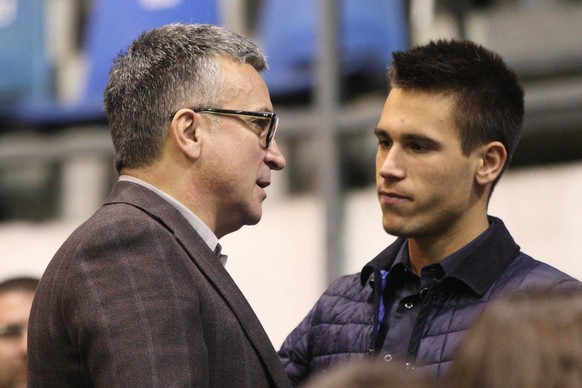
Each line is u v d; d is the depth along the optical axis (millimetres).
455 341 4832
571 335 2791
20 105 11133
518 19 9719
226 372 4758
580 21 9586
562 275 4926
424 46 5102
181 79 5086
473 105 4953
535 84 9633
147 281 4621
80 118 10969
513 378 2764
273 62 10273
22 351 7391
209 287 4824
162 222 4875
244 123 5121
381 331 5098
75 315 4605
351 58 10094
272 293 10039
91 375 4578
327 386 2598
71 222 10938
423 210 4945
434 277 5055
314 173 10094
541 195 9391
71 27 10992
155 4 10633
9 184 11133
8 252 11008
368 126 9977
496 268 4996
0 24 11133
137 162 5086
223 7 10422
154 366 4457
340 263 9898
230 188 5078
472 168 5004
